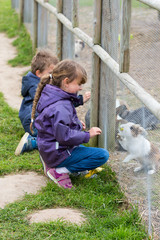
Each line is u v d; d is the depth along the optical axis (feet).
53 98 9.50
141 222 8.59
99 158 10.23
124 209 9.18
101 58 11.25
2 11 43.24
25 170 11.50
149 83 8.80
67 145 9.87
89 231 8.20
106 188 10.30
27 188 10.24
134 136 9.46
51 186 10.09
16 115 16.34
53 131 9.59
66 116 9.38
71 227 8.17
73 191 9.91
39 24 25.38
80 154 10.16
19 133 14.37
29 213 8.93
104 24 11.52
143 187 9.10
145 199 8.98
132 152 9.71
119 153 11.30
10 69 24.26
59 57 18.58
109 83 11.56
